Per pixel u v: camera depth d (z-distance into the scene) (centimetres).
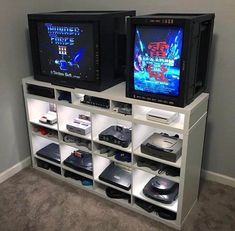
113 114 184
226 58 196
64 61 198
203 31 169
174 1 200
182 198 178
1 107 225
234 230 186
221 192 221
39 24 199
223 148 221
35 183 234
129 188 200
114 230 187
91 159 229
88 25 178
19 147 249
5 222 193
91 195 220
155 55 160
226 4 184
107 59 188
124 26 197
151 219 196
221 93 207
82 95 208
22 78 235
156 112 174
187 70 152
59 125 219
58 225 191
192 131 167
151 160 190
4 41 215
